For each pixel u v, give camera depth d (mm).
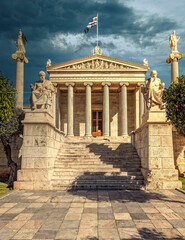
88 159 16062
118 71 36469
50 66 36656
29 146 13094
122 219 7137
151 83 13531
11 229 6332
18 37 26875
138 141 16234
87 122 35344
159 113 13195
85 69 36406
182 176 21922
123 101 36000
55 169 14383
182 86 10383
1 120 14484
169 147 13016
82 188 12375
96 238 5730
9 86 15164
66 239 5680
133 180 12906
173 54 28141
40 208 8461
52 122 14789
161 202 9320
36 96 13641
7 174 21625
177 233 6035
